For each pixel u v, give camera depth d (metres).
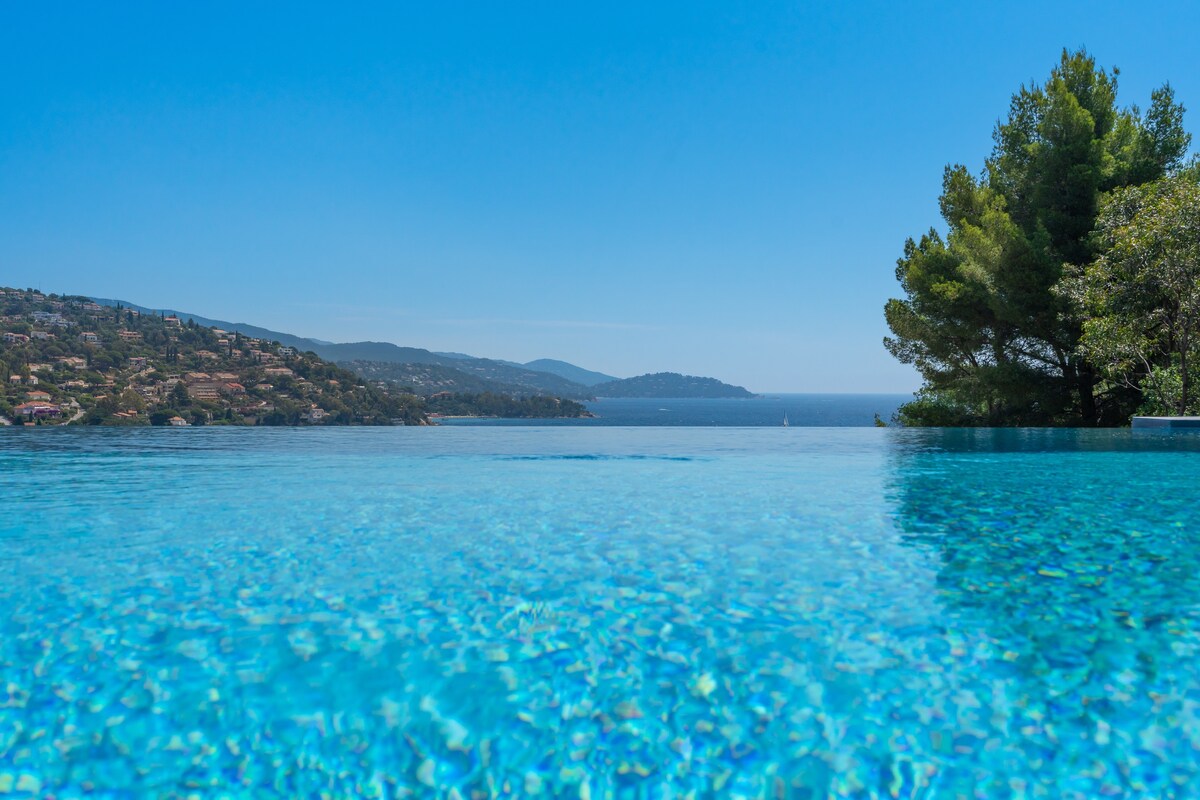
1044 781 1.46
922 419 15.97
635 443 10.66
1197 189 10.62
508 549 3.52
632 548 3.55
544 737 1.68
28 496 5.18
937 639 2.26
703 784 1.48
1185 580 2.92
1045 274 13.04
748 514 4.50
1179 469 6.54
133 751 1.61
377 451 9.17
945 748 1.60
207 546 3.58
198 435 12.26
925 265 14.69
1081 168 13.28
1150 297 11.07
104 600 2.67
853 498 5.12
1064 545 3.57
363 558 3.33
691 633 2.34
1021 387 13.64
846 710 1.79
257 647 2.21
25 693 1.89
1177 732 1.65
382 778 1.52
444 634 2.33
